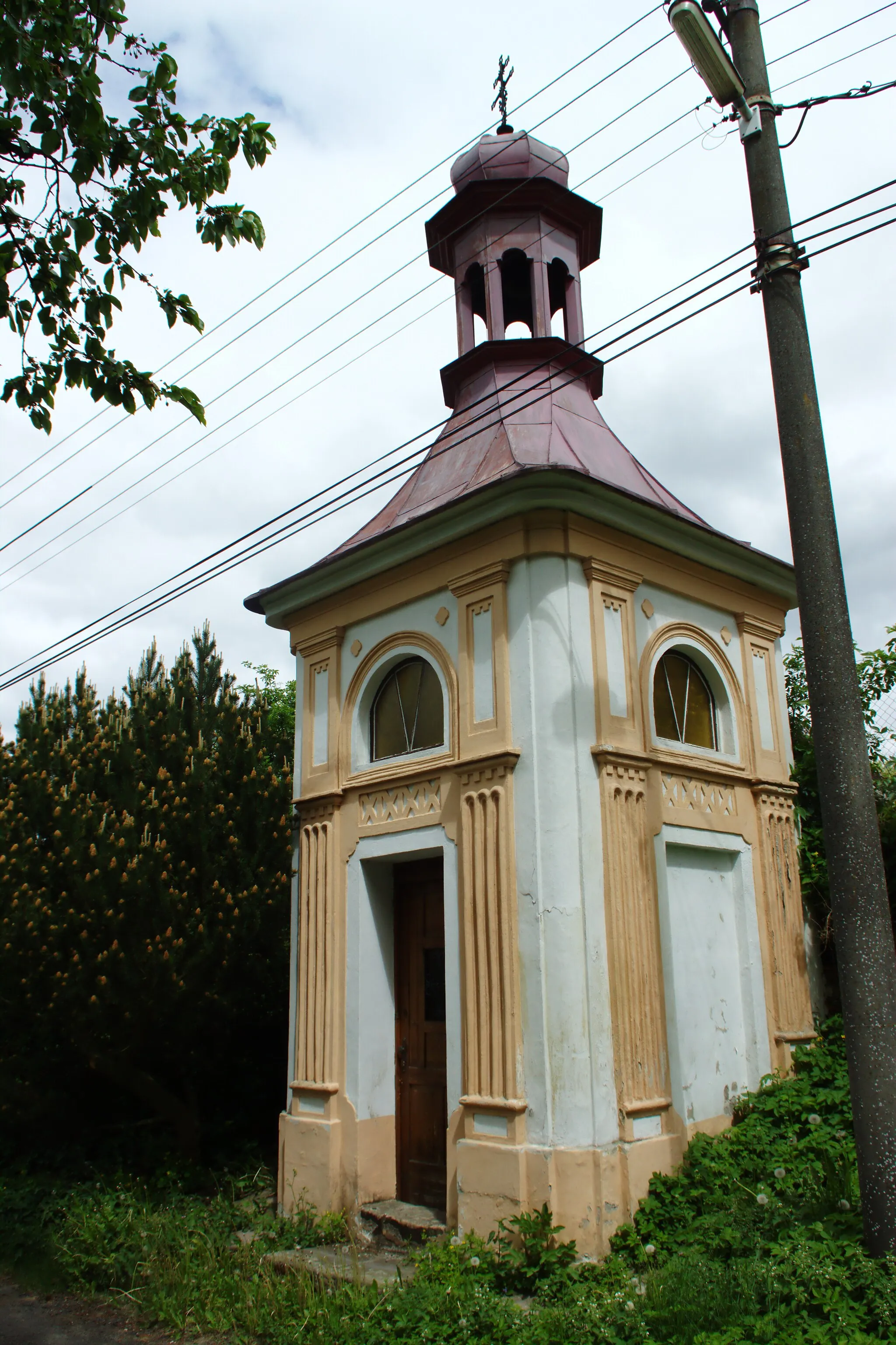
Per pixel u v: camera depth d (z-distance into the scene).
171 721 11.32
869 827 5.65
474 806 8.02
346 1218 8.45
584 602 8.12
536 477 7.82
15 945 9.44
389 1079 9.00
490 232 10.95
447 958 8.09
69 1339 7.19
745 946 9.12
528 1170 7.09
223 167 6.17
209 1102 11.15
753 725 9.75
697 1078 8.23
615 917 7.58
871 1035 5.44
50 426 6.35
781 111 6.55
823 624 5.86
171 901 9.77
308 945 9.56
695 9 5.91
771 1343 5.06
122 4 5.78
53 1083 10.31
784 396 6.16
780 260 6.26
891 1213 5.29
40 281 6.12
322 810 9.70
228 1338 6.86
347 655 9.86
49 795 10.29
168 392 6.39
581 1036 7.21
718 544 9.28
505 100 11.43
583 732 7.80
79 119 5.64
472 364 10.72
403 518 9.84
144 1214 8.86
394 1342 5.98
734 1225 6.57
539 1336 5.74
